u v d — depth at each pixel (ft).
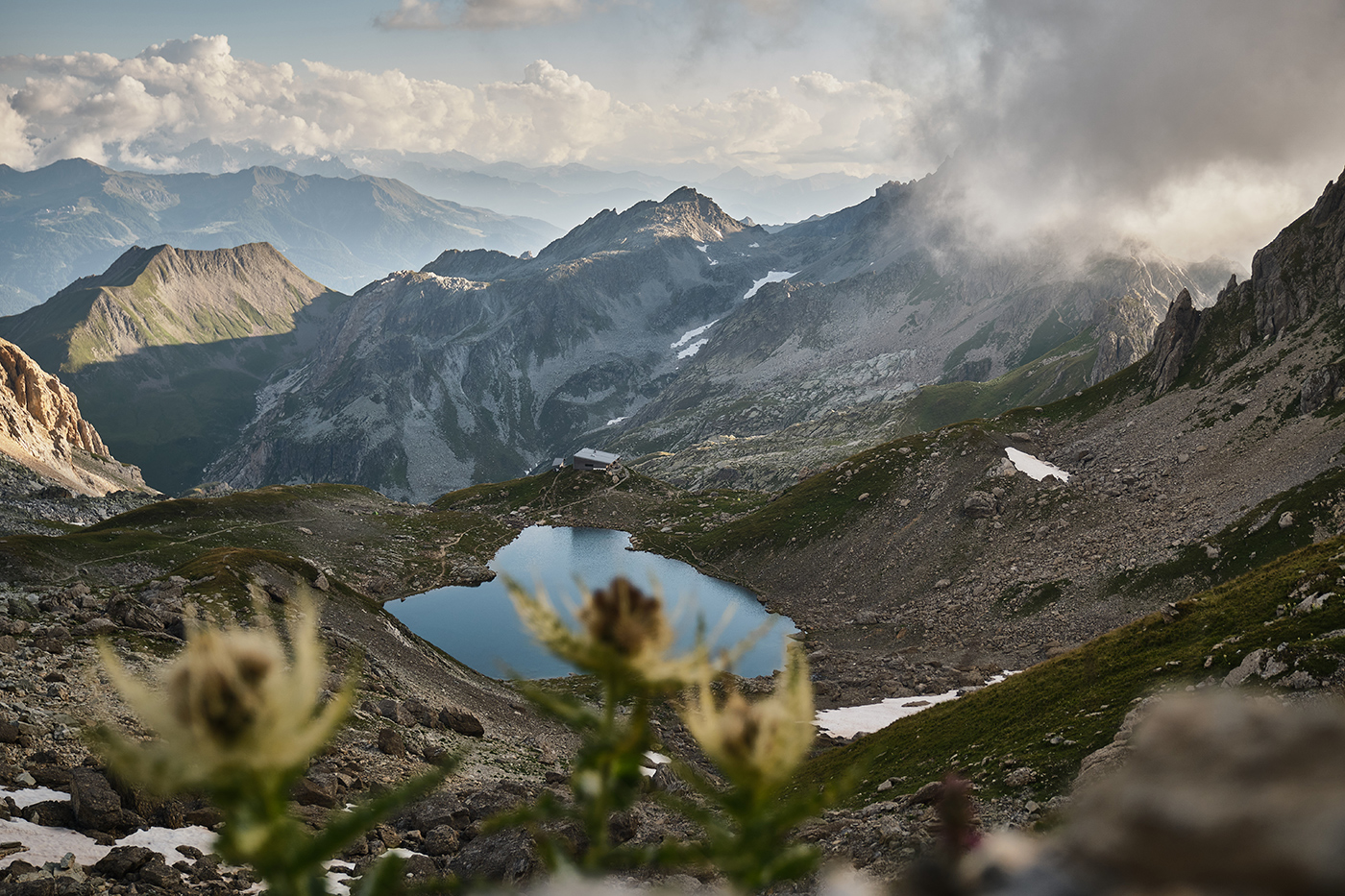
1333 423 388.57
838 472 594.65
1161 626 172.04
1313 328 468.34
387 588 506.89
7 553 335.47
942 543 479.82
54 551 357.61
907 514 517.96
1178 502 409.69
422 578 530.27
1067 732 127.95
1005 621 381.60
